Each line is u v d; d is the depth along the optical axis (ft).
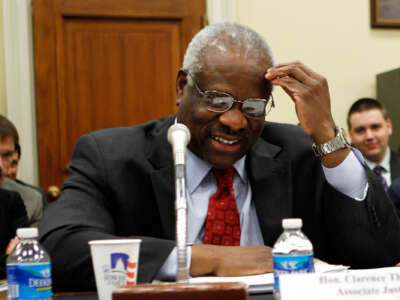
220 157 10.77
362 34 29.43
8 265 7.06
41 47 27.09
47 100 27.20
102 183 11.30
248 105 10.35
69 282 9.02
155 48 28.17
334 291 6.29
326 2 29.09
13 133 21.74
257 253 9.20
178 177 7.38
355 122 28.25
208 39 10.59
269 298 7.48
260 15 28.43
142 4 27.96
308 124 10.80
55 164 27.25
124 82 27.96
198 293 5.77
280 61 28.55
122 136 12.09
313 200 12.12
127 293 5.80
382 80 28.96
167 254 8.68
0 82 26.32
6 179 22.91
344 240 10.91
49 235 9.56
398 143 28.63
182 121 11.10
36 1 27.02
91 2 27.58
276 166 12.02
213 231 11.12
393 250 10.67
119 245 7.22
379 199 10.69
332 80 29.17
